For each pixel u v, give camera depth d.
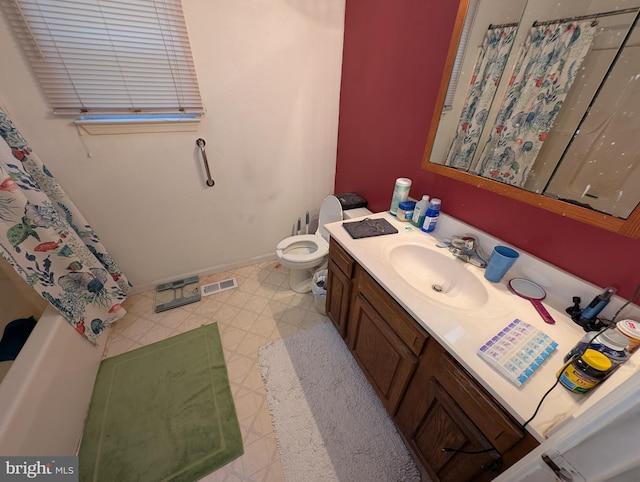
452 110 1.09
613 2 0.63
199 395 1.32
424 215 1.29
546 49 0.78
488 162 1.00
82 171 1.45
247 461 1.10
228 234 2.09
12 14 1.06
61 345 1.18
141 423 1.20
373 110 1.61
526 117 0.86
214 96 1.56
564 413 0.56
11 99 1.18
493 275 0.96
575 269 0.84
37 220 1.17
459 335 0.75
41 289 1.18
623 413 0.29
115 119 1.40
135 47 1.28
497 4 0.86
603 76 0.68
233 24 1.43
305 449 1.14
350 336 1.40
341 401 1.32
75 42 1.18
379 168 1.68
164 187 1.70
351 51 1.68
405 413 1.04
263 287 2.07
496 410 0.63
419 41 1.21
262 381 1.40
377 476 1.07
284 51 1.61
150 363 1.47
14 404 0.87
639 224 0.65
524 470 0.45
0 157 1.06
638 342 0.59
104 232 1.65
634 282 0.72
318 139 2.02
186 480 1.04
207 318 1.78
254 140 1.81
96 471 1.05
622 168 0.67
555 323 0.79
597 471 0.32
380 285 1.00
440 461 0.89
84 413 1.22
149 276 1.95
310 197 2.25
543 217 0.89
